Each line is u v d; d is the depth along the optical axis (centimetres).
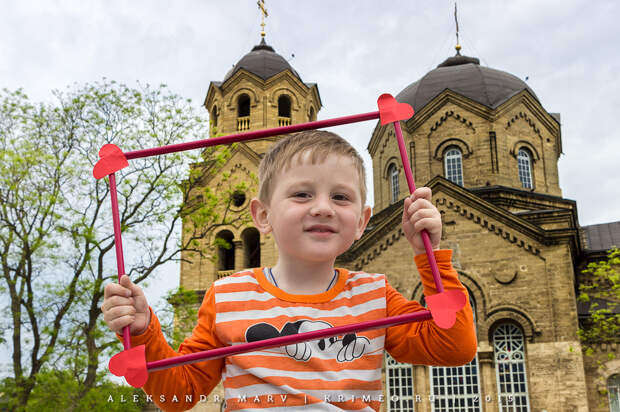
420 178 4281
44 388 2497
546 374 3161
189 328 2858
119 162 348
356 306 350
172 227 2880
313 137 348
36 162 2683
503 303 3325
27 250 2616
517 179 4206
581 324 3516
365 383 331
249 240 4175
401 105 366
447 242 3497
